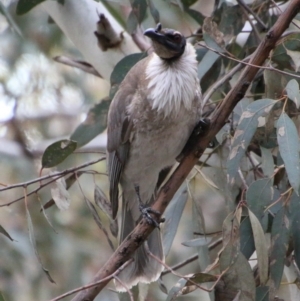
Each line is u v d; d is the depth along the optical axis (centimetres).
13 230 1415
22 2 1066
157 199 830
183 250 1503
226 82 981
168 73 923
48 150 891
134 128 955
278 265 794
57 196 879
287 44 884
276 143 859
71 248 1444
